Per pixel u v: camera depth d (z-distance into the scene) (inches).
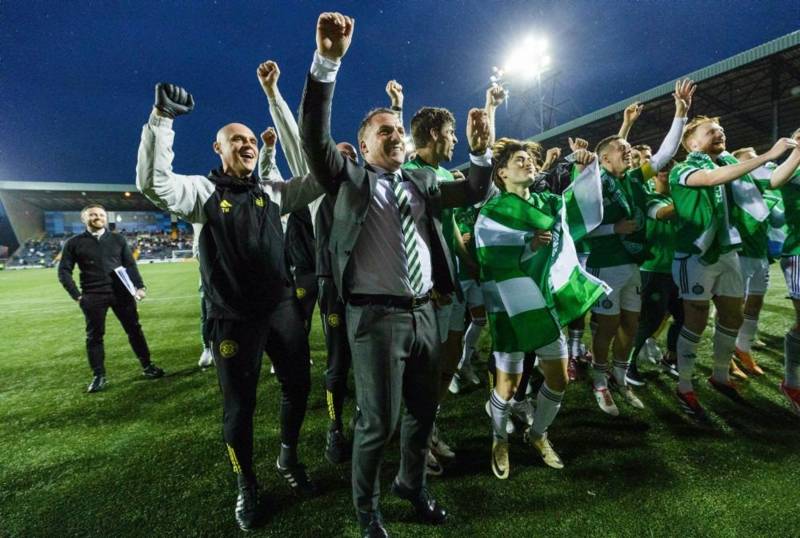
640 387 115.5
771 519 62.7
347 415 109.3
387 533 64.2
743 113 656.4
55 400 128.7
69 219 1926.7
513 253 74.9
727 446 83.4
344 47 50.8
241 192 71.1
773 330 159.9
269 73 90.8
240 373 67.6
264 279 69.4
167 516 70.6
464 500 71.3
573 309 76.0
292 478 76.0
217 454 90.7
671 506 66.7
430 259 64.7
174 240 1787.6
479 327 122.8
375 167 63.1
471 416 103.8
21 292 475.5
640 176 105.4
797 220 96.7
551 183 125.4
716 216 94.0
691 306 96.8
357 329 59.2
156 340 209.2
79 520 70.6
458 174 114.0
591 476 76.0
